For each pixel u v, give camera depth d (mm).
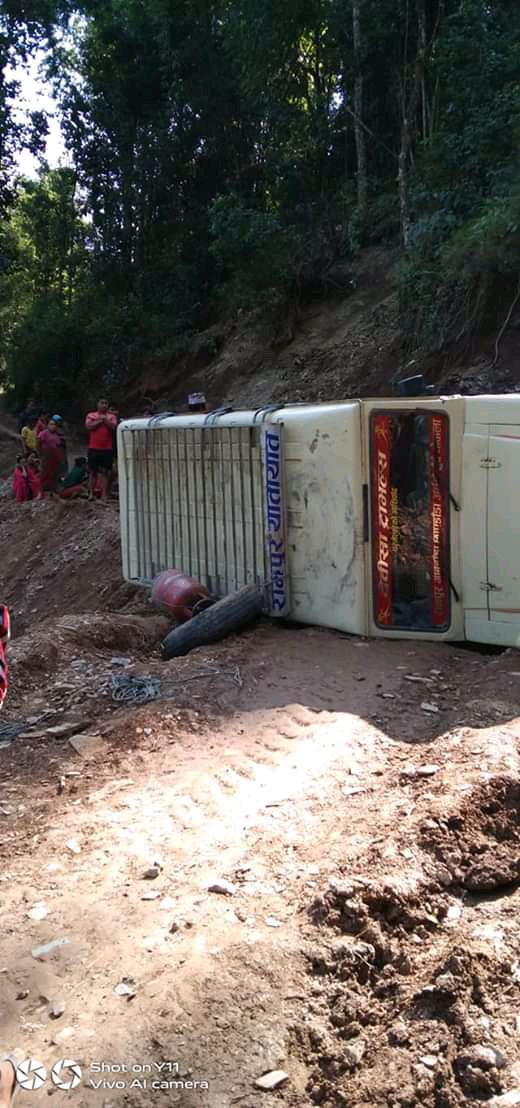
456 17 16172
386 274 20703
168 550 10289
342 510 7578
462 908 3656
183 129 27062
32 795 4863
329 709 5895
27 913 3652
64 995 3158
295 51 21766
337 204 22297
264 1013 3008
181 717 5730
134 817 4441
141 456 10680
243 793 4672
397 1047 2893
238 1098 2699
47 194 34438
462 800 4191
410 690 6215
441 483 7215
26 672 6938
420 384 7836
